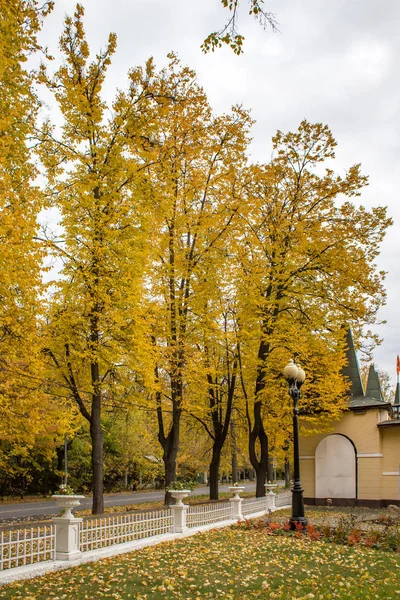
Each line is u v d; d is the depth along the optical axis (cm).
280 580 965
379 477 2570
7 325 1470
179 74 2202
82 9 1841
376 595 850
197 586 903
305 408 2698
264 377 2478
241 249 2427
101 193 1850
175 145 2191
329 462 2714
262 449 2578
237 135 2311
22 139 1448
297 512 1583
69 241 1739
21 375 1611
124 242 1748
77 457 4431
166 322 2156
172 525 1480
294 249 2405
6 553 1063
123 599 812
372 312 2405
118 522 1252
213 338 2436
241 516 1880
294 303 2569
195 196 2333
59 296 1780
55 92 1830
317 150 2534
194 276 2314
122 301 1767
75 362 1841
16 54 1346
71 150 1822
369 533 1469
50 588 850
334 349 2552
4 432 1920
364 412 2658
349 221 2414
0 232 1238
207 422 3269
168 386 2408
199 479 7231
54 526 1052
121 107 1858
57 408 2366
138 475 5116
